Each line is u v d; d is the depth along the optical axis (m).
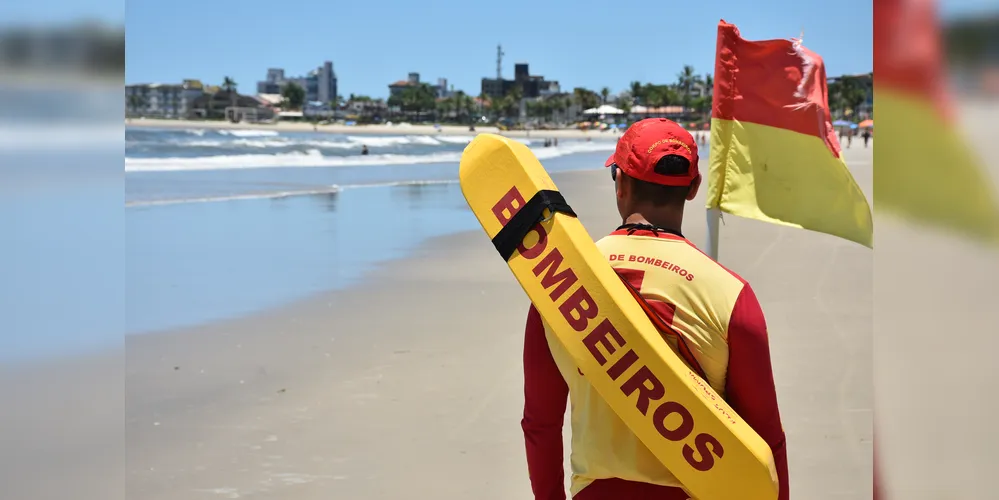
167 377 5.30
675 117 184.38
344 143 61.62
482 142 1.36
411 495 3.49
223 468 3.80
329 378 5.26
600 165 41.75
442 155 48.25
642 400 1.29
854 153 47.09
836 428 4.20
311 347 6.07
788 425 4.24
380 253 10.91
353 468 3.81
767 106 3.23
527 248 1.33
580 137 143.62
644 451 1.45
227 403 4.77
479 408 4.65
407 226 13.82
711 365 1.44
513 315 7.20
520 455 3.97
